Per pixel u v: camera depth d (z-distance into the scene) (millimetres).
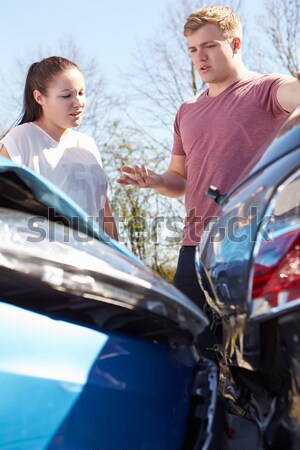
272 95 3086
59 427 1462
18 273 1463
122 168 3285
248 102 3154
